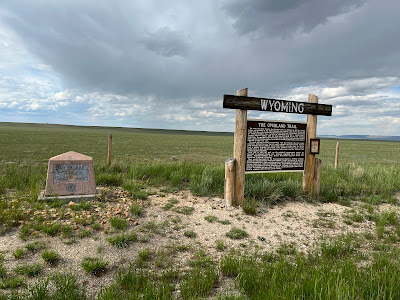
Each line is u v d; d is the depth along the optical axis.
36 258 3.89
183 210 6.55
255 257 4.39
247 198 7.72
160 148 29.77
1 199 5.95
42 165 11.54
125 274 3.56
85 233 4.72
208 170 10.05
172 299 3.04
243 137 7.23
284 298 2.85
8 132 49.00
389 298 2.92
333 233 5.90
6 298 2.86
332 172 11.80
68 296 2.92
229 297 3.03
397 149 49.34
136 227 5.34
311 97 8.23
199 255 4.41
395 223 6.50
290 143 8.09
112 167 10.44
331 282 3.20
